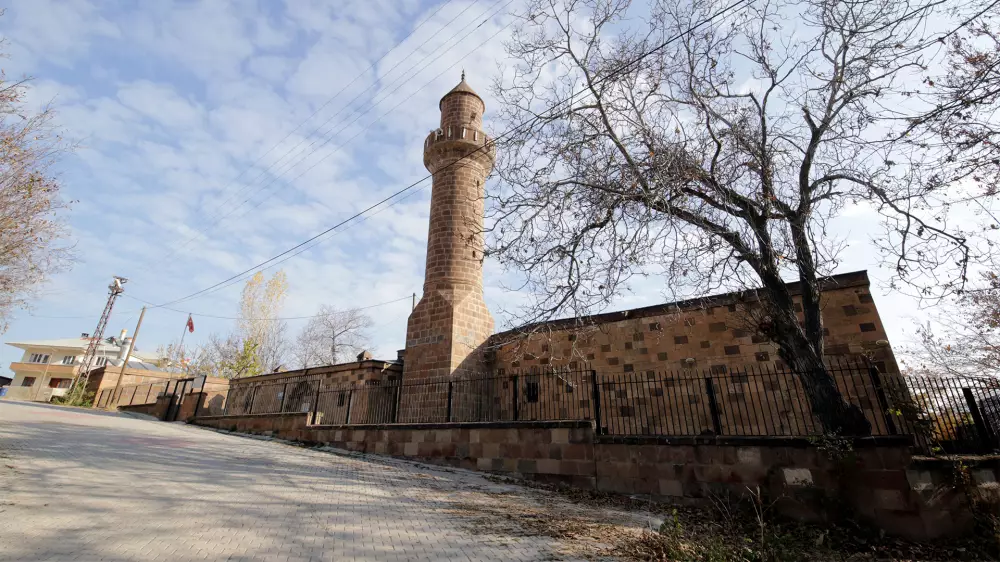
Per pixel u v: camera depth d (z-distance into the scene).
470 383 18.75
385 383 20.64
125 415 23.00
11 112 11.23
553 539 6.45
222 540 5.55
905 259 9.08
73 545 4.95
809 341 9.45
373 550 5.60
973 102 7.75
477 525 6.98
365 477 10.30
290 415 16.59
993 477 7.94
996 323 14.14
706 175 10.01
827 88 10.04
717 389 13.86
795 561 6.52
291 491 8.40
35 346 55.56
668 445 9.76
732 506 8.81
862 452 8.15
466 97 24.81
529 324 11.27
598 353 16.42
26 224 12.22
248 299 45.53
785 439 8.75
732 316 14.30
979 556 6.95
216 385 27.98
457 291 20.50
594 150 10.95
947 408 9.33
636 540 6.59
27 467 7.99
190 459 10.75
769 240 9.78
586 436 10.66
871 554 7.15
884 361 11.76
